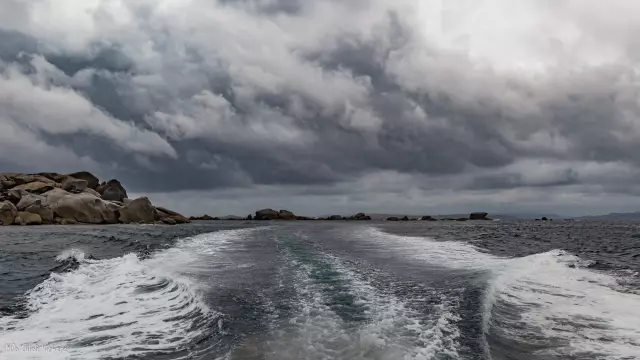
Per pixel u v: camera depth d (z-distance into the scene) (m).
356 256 21.08
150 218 57.00
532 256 20.25
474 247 26.17
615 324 9.64
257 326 9.07
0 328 9.01
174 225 54.25
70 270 15.38
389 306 10.82
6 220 44.84
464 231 48.34
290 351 7.60
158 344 8.13
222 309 10.47
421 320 9.55
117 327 9.16
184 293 12.08
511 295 12.30
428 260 19.56
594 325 9.56
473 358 7.47
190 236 33.31
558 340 8.62
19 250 21.52
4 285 13.04
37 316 9.92
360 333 8.56
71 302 11.14
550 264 17.62
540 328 9.34
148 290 12.51
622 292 12.66
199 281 13.96
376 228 54.31
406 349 7.73
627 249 25.58
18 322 9.45
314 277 14.89
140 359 7.39
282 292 12.42
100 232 34.91
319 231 44.97
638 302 11.48
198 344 8.12
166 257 19.75
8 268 15.98
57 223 48.72
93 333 8.75
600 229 59.69
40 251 21.12
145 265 16.58
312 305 10.89
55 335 8.59
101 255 19.67
